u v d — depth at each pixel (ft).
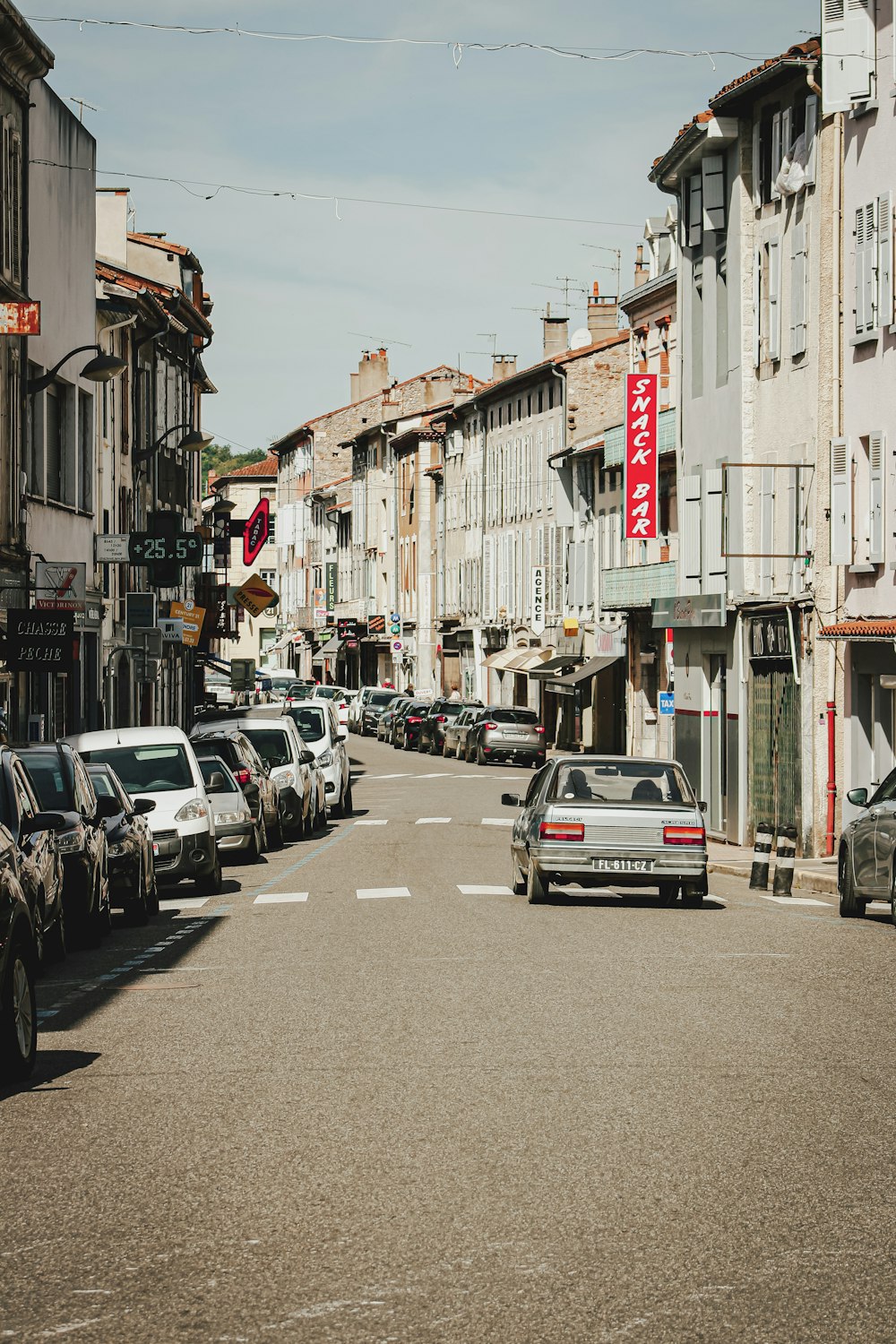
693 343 137.39
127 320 151.02
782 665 116.26
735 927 59.93
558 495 228.02
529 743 211.00
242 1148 27.48
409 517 352.28
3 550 104.06
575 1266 20.79
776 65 112.16
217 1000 44.09
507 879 83.46
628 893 77.30
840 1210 23.30
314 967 50.21
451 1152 26.89
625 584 164.25
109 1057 36.17
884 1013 40.16
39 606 104.22
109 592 156.35
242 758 101.71
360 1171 25.75
